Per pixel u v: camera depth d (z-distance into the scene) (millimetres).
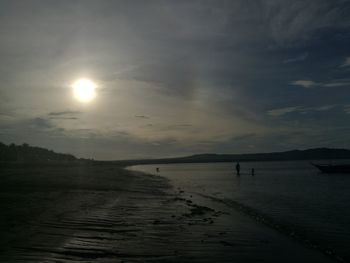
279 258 10984
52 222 14156
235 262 10320
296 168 132125
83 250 10453
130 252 10648
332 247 12641
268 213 21344
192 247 11695
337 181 55969
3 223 13297
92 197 24141
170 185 44875
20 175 49094
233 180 59906
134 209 19562
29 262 8945
